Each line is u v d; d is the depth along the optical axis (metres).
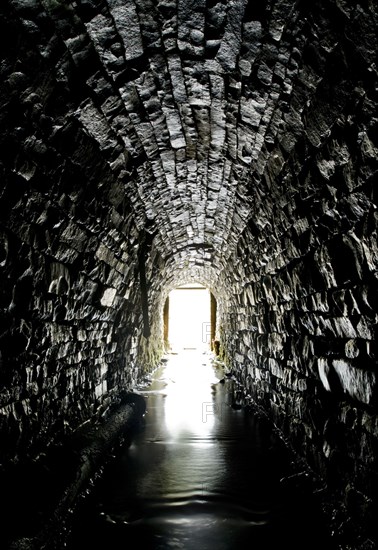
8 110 2.52
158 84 3.64
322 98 2.74
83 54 2.89
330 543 3.02
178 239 9.45
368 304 2.72
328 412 3.64
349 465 3.13
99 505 3.69
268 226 5.14
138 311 9.47
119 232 5.63
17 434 3.38
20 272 3.24
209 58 3.29
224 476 4.38
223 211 7.00
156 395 9.48
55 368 4.35
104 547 3.01
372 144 2.37
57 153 3.24
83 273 4.80
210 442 5.68
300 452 4.58
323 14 2.29
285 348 5.30
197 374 13.37
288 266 4.69
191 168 5.57
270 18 2.66
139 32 2.98
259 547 3.00
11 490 2.95
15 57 2.34
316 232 3.54
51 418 4.21
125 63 3.23
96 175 4.10
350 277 2.97
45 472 3.42
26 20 2.29
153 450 5.34
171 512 3.56
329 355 3.62
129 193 5.32
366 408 2.88
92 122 3.51
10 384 3.26
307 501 3.69
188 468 4.64
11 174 2.79
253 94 3.51
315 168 3.20
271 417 6.37
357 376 2.97
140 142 4.48
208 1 2.72
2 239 2.89
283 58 2.90
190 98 3.93
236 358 11.21
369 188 2.51
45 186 3.26
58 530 2.99
